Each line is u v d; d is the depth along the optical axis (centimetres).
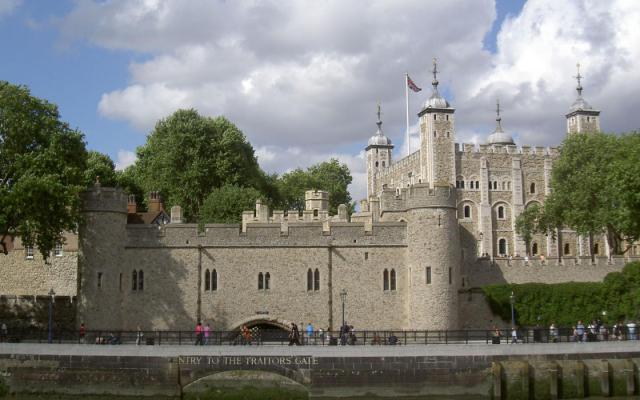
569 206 6962
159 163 8481
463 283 6066
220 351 4106
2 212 4631
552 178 7388
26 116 4941
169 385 4072
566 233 9769
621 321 5678
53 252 6306
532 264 6194
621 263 6362
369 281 5350
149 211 7588
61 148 5025
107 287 5072
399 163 11212
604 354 4222
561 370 4150
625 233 6244
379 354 4088
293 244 5350
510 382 4066
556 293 5681
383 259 5375
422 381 4072
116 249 5144
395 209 6097
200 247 5294
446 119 9981
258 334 4625
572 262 6275
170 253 5269
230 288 5284
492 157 10031
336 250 5359
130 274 5222
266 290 5306
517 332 5188
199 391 4075
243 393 4050
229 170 8625
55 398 4031
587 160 7038
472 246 6153
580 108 10506
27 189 4553
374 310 5325
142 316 5197
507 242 9894
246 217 6825
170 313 5212
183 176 8344
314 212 7512
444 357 4097
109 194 5141
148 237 5262
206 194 8531
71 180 4956
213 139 8606
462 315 5559
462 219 9838
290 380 4075
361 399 4050
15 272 6322
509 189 9994
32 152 4912
